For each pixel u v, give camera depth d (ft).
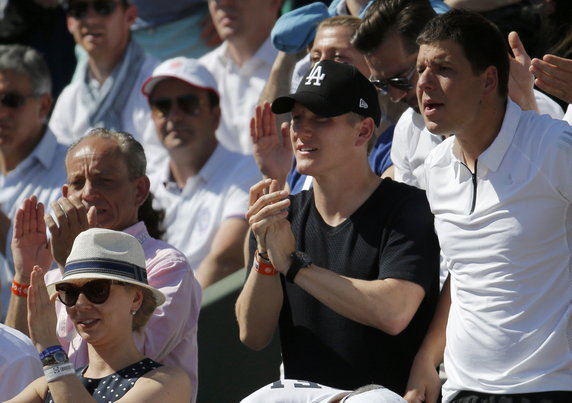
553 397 49.67
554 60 51.60
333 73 55.88
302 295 56.03
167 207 85.46
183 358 60.13
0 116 90.33
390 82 63.41
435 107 50.78
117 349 52.90
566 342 49.73
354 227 55.52
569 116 54.13
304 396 49.47
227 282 77.56
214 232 83.05
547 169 49.16
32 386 54.13
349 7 79.36
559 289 49.80
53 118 102.58
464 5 73.92
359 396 47.73
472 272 51.29
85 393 50.96
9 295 85.51
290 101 56.34
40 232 62.64
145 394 51.21
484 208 50.62
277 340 77.97
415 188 56.29
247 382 77.10
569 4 72.64
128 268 53.11
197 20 103.09
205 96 85.51
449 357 52.95
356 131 55.77
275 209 54.44
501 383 50.57
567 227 49.62
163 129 85.87
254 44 95.20
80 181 62.95
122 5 99.91
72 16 100.27
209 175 84.94
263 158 65.82
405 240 54.39
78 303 52.37
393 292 53.31
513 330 50.19
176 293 59.31
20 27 108.88
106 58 99.91
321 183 56.34
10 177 91.66
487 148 50.57
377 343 54.65
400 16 62.49
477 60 50.03
